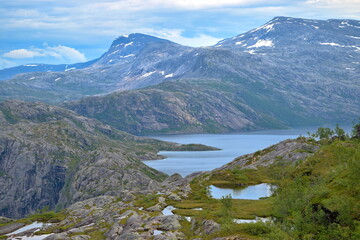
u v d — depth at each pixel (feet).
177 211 547.08
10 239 567.18
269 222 366.02
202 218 448.24
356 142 577.43
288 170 649.20
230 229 371.15
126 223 506.48
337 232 292.40
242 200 579.48
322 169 505.66
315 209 338.75
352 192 335.47
